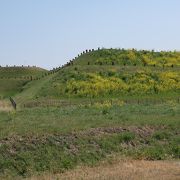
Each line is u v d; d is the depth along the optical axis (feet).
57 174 83.05
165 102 189.88
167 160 95.91
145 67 274.77
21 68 460.96
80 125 110.63
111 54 313.73
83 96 222.07
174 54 324.60
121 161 93.45
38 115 135.23
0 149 91.09
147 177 75.97
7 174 84.02
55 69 346.13
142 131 112.16
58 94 222.89
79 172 82.99
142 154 98.43
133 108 156.97
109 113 140.36
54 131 102.06
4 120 120.98
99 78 247.09
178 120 123.65
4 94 282.97
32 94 228.43
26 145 94.17
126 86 237.04
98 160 93.97
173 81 248.73
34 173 84.33
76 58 322.75
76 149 96.84
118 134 106.22
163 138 109.70
